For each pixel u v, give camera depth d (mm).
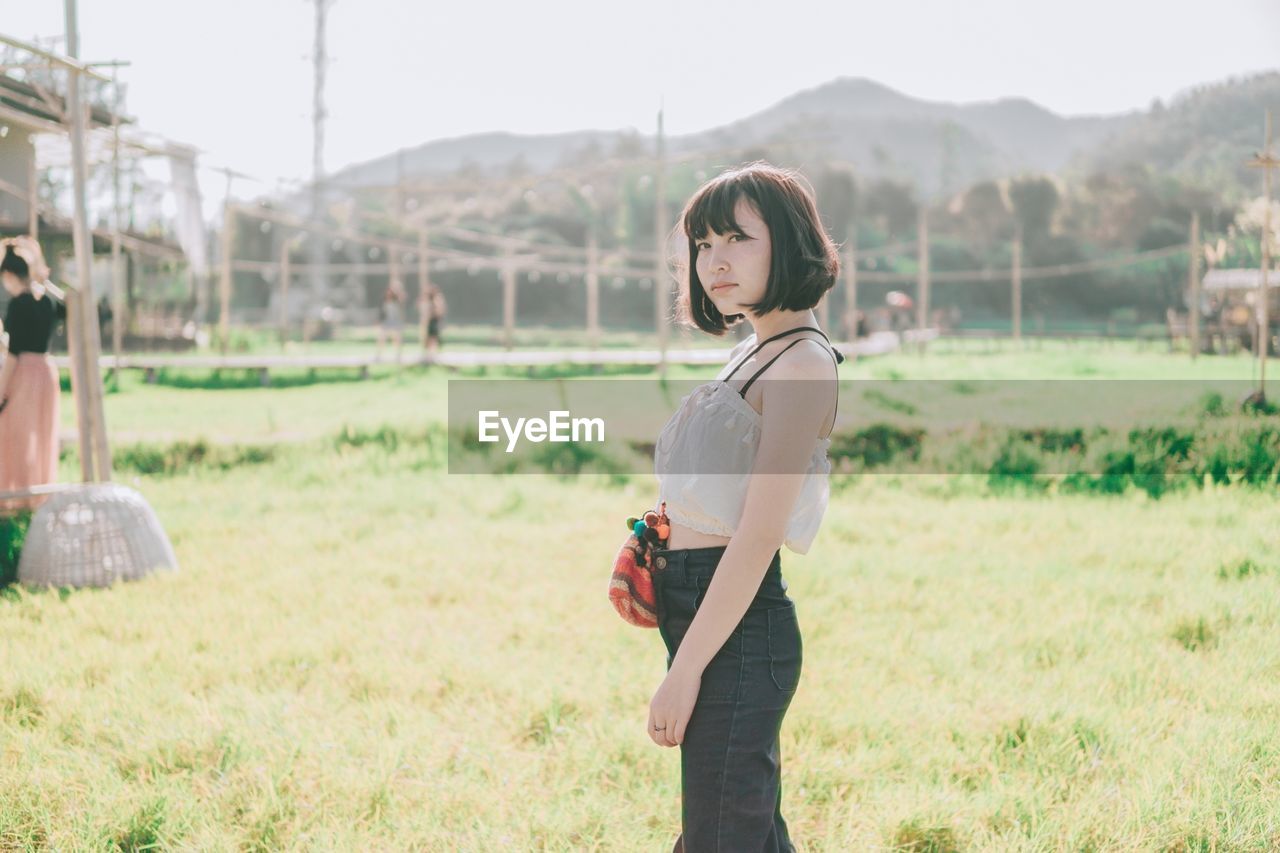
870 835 2641
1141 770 2961
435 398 14336
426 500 7645
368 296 64125
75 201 5457
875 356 29062
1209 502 6875
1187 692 3600
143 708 3467
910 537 6289
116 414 12180
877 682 3754
